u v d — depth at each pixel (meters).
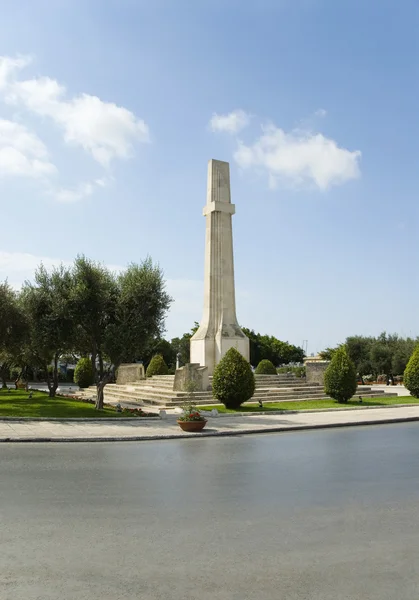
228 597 4.86
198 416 17.97
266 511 7.74
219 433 17.39
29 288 24.69
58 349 25.36
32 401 28.03
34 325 23.95
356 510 7.81
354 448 14.19
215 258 31.75
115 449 14.17
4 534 6.69
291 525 7.06
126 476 10.30
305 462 11.96
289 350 70.12
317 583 5.18
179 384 28.70
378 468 11.20
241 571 5.48
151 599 4.82
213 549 6.12
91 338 24.16
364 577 5.33
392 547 6.21
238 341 31.05
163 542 6.37
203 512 7.68
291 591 4.99
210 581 5.22
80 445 14.99
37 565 5.66
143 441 15.95
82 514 7.57
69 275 23.77
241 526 7.01
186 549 6.12
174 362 62.28
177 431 17.62
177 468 11.19
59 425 19.08
